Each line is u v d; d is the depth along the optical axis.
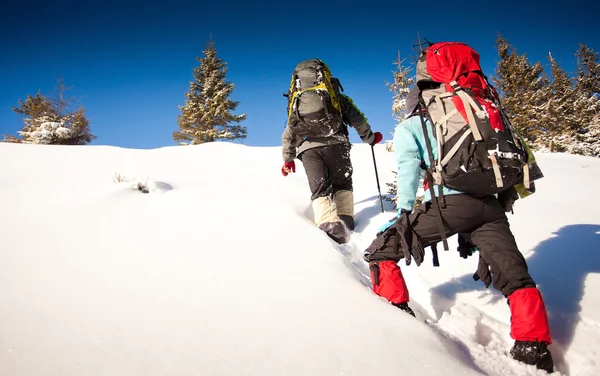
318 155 3.59
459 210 1.86
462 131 1.78
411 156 2.01
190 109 27.92
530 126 22.25
